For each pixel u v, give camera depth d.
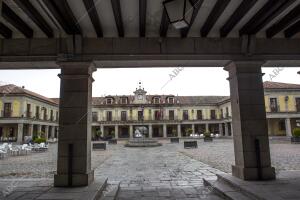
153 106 49.47
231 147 21.41
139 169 9.59
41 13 5.18
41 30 5.92
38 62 6.30
